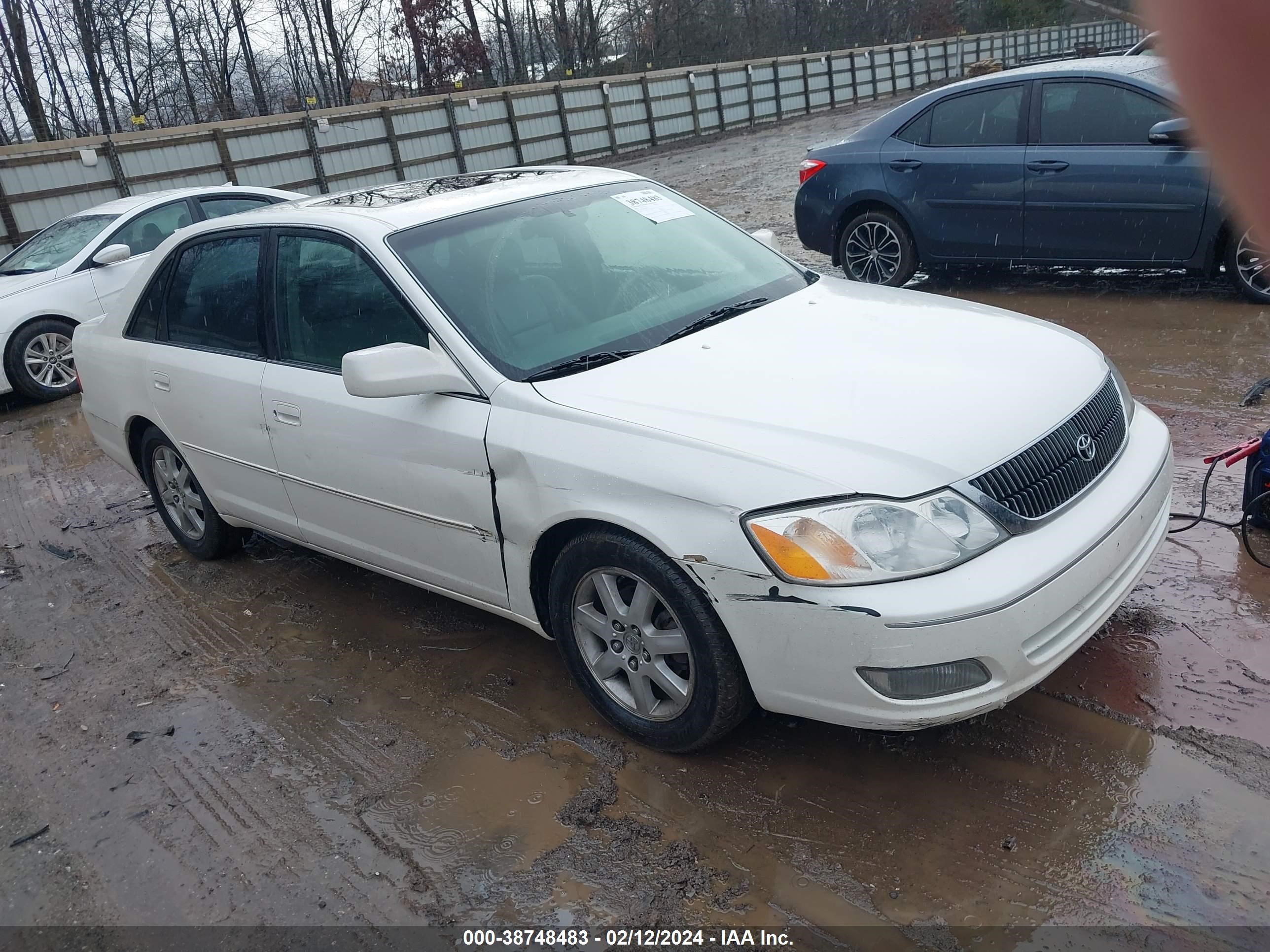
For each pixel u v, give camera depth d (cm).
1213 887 225
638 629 283
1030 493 255
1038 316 671
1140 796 254
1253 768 257
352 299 349
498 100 2372
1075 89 661
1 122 2712
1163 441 304
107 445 497
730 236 411
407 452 326
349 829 284
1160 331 605
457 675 356
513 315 328
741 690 268
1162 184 626
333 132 2086
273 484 393
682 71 2816
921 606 232
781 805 269
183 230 438
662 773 288
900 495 240
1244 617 321
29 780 331
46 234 945
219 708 357
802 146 2173
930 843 249
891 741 288
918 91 3778
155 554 508
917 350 306
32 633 438
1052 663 250
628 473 268
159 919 261
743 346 314
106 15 2811
